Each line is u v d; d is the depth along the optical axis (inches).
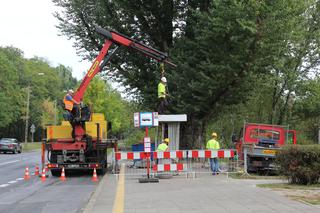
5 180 761.0
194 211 384.2
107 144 880.3
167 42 1228.5
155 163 765.3
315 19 1473.9
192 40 1114.1
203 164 872.9
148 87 1200.2
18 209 448.1
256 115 1643.7
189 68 1060.5
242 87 1059.3
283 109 1582.2
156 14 1184.2
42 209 447.2
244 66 1003.3
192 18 1107.3
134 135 1980.8
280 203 418.6
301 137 1724.9
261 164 815.7
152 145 1059.3
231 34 968.9
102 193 538.9
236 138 1042.7
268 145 901.8
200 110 1125.1
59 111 3531.0
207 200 448.5
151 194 508.1
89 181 749.9
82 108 855.1
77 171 965.8
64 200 514.3
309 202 422.9
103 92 2598.4
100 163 844.6
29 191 605.6
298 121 1641.2
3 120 2541.8
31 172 924.6
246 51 977.5
